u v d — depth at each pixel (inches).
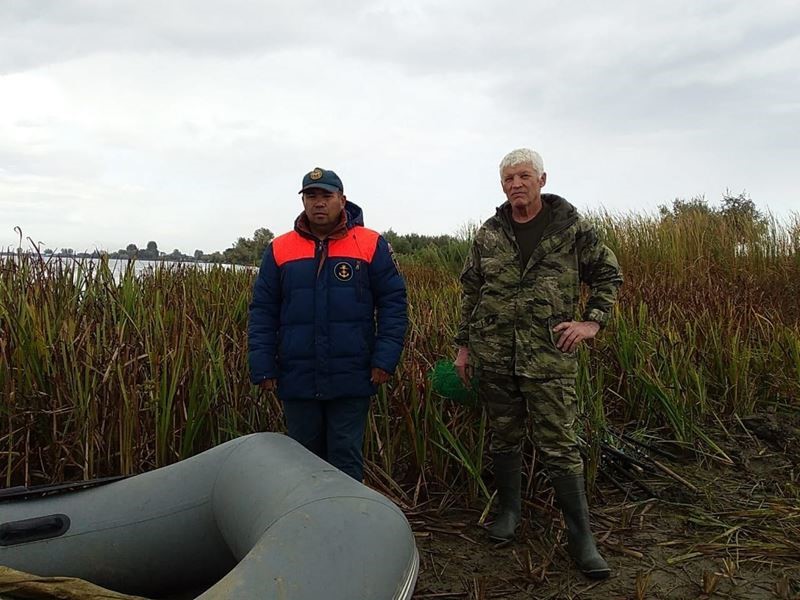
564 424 113.3
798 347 195.2
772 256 323.0
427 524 130.4
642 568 115.5
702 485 149.6
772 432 174.7
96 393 125.3
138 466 124.5
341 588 64.2
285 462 85.4
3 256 171.2
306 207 111.5
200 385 134.0
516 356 113.8
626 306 211.9
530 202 112.4
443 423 142.7
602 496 144.5
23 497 88.5
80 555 85.1
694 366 189.5
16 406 122.0
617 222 380.8
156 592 89.4
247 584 62.4
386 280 115.3
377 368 113.1
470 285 124.1
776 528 128.6
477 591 106.2
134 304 165.5
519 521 127.8
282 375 113.7
